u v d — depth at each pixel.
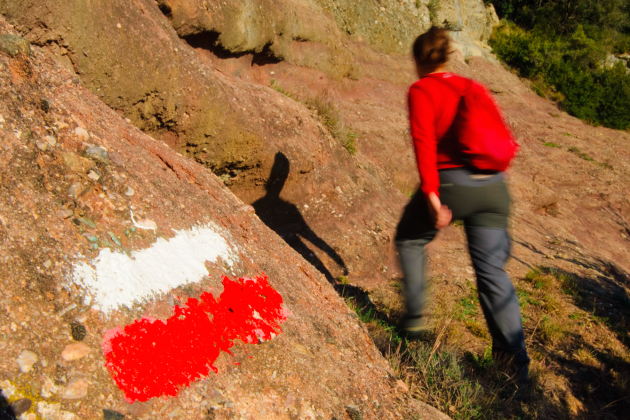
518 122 13.43
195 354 1.67
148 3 3.88
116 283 1.63
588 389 3.33
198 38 5.12
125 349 1.50
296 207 4.77
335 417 1.89
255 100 4.72
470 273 4.91
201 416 1.53
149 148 2.70
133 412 1.41
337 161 5.39
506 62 17.20
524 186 8.90
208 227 2.32
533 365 3.41
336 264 4.53
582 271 5.91
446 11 14.01
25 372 1.28
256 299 2.13
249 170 4.45
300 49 7.50
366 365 2.42
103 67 3.08
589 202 10.18
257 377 1.80
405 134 7.87
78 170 1.83
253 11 5.91
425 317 3.32
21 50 1.94
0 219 1.50
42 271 1.48
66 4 2.80
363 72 9.45
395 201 6.18
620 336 4.29
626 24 24.00
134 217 1.92
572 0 20.88
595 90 16.75
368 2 10.09
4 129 1.69
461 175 2.52
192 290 1.88
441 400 2.62
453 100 2.44
